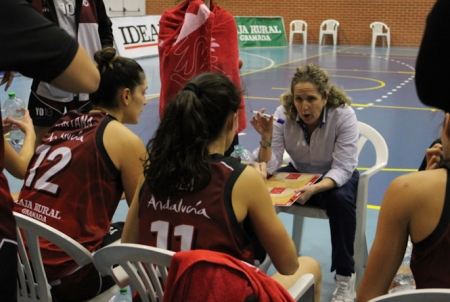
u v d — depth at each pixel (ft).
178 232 6.16
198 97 6.16
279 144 11.12
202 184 6.08
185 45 11.70
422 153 20.15
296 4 61.82
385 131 23.25
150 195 6.42
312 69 10.28
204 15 11.52
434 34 4.16
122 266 6.43
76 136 7.89
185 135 6.05
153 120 24.86
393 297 5.21
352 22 60.49
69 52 4.68
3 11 4.39
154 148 6.25
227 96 6.21
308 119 10.37
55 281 7.63
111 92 8.10
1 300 4.66
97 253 6.42
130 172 7.88
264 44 60.03
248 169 6.23
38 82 13.71
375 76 38.47
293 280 7.39
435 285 5.49
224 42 12.00
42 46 4.54
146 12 66.28
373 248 5.86
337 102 10.48
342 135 10.51
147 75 37.63
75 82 4.82
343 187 10.26
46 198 7.70
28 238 7.07
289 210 10.80
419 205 5.43
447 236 5.32
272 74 39.06
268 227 6.36
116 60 8.14
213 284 5.06
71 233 7.62
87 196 7.69
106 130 7.81
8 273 4.68
